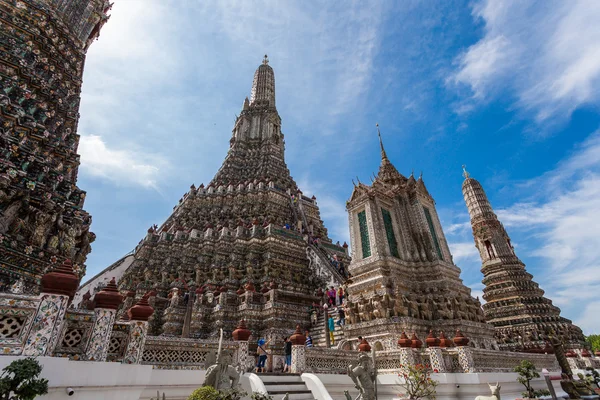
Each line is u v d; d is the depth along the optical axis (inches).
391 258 823.7
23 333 244.5
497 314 1481.3
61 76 740.7
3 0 689.0
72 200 584.4
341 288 1088.8
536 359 755.4
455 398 503.2
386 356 574.6
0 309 241.4
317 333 983.6
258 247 1446.9
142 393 339.3
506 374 589.3
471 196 1990.7
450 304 768.3
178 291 1157.1
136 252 1594.5
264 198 1903.3
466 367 532.4
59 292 265.3
